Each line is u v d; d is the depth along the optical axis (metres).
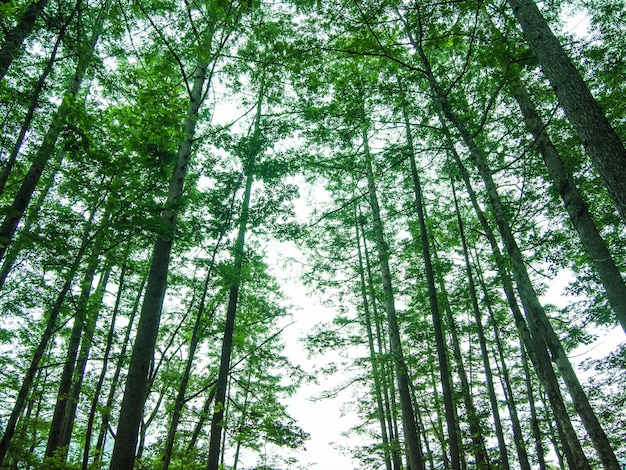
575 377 5.65
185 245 8.52
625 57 6.85
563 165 6.85
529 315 8.11
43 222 6.20
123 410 5.71
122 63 10.52
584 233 5.90
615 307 5.32
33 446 10.00
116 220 5.77
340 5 6.00
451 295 12.30
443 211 12.02
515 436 11.27
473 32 5.55
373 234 12.09
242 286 11.84
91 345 9.96
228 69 9.23
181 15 7.80
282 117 9.79
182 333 9.78
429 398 13.87
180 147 7.73
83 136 5.78
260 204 9.36
